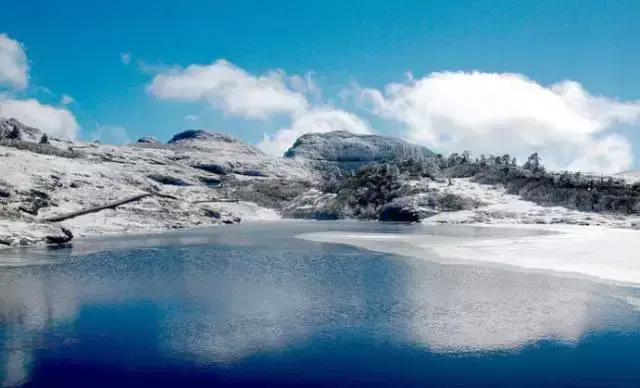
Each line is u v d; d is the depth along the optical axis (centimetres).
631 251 6994
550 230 12406
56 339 3441
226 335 3497
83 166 16375
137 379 2781
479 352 3134
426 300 4381
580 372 2828
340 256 7419
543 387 2656
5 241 8744
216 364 2988
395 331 3538
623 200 16212
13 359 3077
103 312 4100
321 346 3266
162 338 3441
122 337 3469
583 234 10650
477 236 10581
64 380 2769
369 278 5456
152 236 11512
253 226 16362
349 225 16675
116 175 17025
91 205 13650
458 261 6575
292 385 2697
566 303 4188
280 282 5300
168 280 5462
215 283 5278
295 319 3856
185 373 2861
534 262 6238
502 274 5516
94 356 3117
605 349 3159
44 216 11594
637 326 3581
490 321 3734
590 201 16712
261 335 3484
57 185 13700
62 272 6025
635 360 2983
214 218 17500
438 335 3444
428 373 2834
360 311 4053
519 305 4156
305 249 8475
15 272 6022
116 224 12975
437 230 13050
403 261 6725
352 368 2911
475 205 18050
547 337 3378
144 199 15550
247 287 5044
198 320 3859
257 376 2814
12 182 12500
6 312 4109
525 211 16800
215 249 8569
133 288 5022
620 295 4431
